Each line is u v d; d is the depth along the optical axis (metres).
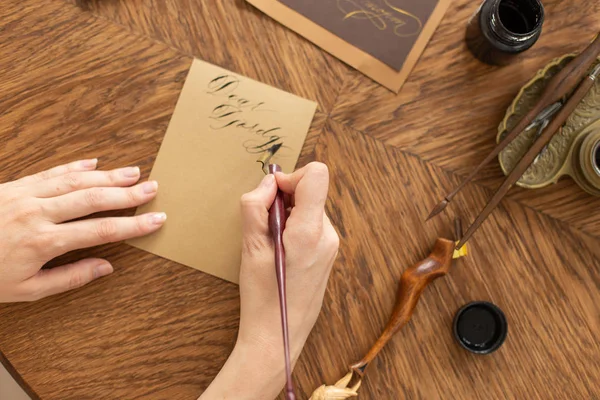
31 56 0.85
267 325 0.77
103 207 0.81
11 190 0.81
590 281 0.86
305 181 0.72
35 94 0.85
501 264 0.86
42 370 0.84
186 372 0.85
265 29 0.86
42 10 0.85
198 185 0.85
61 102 0.85
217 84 0.85
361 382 0.86
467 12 0.84
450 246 0.81
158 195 0.85
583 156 0.78
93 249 0.85
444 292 0.86
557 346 0.86
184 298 0.85
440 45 0.85
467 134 0.86
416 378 0.86
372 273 0.86
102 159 0.85
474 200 0.86
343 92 0.85
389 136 0.86
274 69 0.86
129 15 0.85
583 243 0.86
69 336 0.85
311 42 0.85
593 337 0.86
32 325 0.84
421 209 0.86
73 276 0.81
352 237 0.86
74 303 0.85
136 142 0.85
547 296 0.86
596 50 0.69
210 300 0.85
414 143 0.86
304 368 0.85
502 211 0.86
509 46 0.77
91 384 0.85
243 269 0.77
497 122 0.85
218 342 0.85
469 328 0.85
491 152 0.77
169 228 0.84
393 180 0.86
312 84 0.85
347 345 0.86
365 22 0.85
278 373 0.79
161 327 0.85
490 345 0.85
